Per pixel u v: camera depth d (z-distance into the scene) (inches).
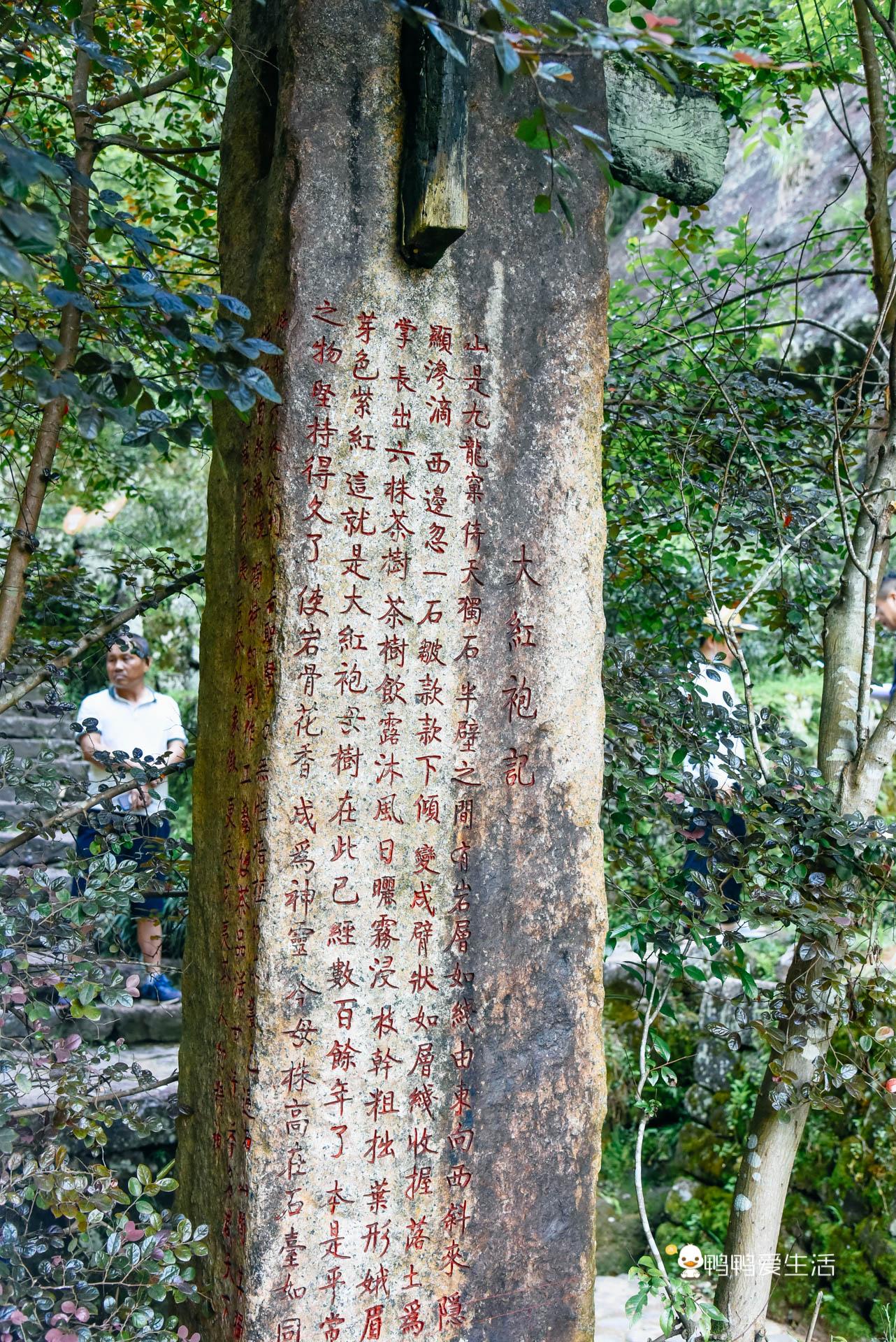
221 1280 94.2
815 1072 113.7
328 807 92.1
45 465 106.0
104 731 160.1
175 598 269.6
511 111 99.3
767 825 111.2
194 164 162.2
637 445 151.2
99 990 90.7
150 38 140.3
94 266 71.8
